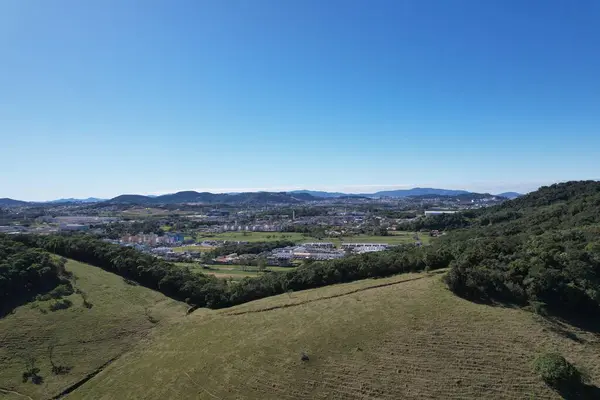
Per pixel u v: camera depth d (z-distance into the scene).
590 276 57.69
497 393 42.66
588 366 45.09
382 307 64.06
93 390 57.59
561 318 54.59
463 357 48.50
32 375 61.06
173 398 50.06
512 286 60.84
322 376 48.72
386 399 43.81
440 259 85.44
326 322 62.06
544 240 74.75
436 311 59.75
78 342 70.12
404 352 50.84
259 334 62.78
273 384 48.78
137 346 71.31
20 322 72.81
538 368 44.41
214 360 56.75
